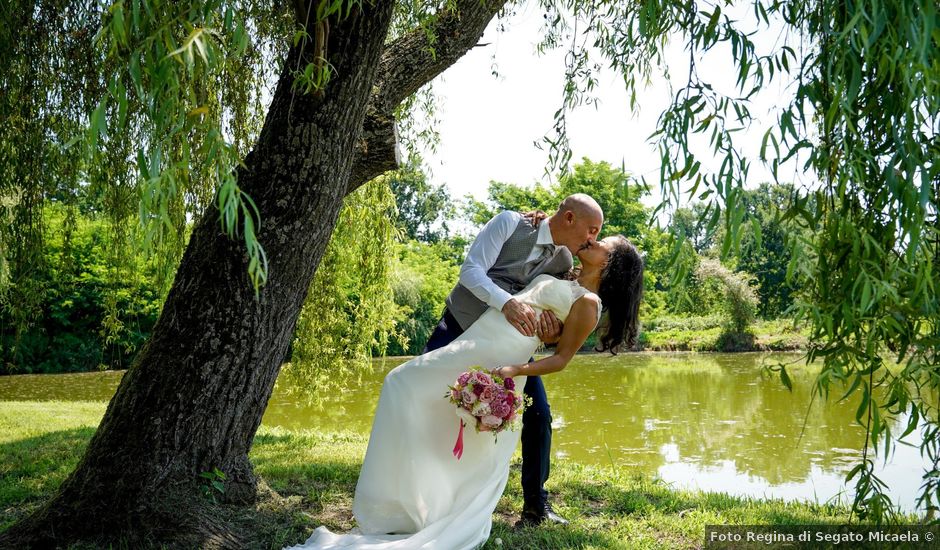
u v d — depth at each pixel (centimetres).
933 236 219
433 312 2581
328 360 698
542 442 343
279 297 306
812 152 204
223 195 158
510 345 299
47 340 1750
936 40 180
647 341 2781
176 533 287
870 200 219
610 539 321
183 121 182
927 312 206
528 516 346
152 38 173
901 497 546
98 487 291
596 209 325
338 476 425
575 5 520
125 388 304
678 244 194
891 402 229
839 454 744
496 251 331
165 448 296
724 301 2714
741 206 188
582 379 1625
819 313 213
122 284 538
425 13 362
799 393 1289
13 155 439
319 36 247
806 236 218
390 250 718
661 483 510
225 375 302
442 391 296
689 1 212
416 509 288
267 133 305
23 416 753
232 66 468
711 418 1012
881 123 213
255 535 303
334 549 278
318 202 303
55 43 437
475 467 301
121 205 454
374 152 369
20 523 294
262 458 500
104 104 167
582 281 329
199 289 300
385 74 384
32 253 458
